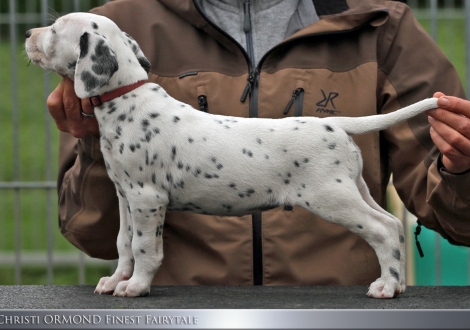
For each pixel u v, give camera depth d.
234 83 5.64
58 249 12.34
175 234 5.71
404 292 4.78
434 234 8.98
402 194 5.71
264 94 5.58
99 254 6.14
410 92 5.67
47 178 9.16
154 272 4.69
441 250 9.09
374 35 5.70
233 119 4.76
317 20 5.82
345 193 4.52
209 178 4.61
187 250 5.67
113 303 4.41
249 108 5.58
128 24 5.80
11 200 12.94
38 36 4.89
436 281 8.87
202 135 4.66
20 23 9.03
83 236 5.89
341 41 5.75
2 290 4.98
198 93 5.61
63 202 6.05
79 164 5.64
